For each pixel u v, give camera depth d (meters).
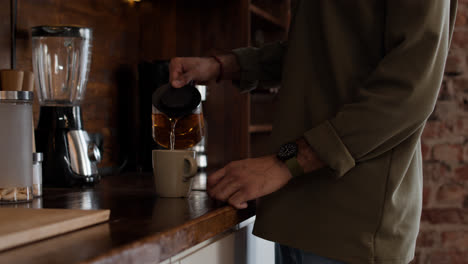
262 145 2.52
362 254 0.83
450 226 2.12
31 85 1.06
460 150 2.13
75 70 1.42
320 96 0.90
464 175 2.14
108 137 1.74
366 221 0.84
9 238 0.57
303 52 0.93
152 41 1.99
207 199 1.01
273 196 0.92
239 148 2.03
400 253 0.86
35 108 1.39
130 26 1.88
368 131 0.81
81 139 1.24
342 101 0.87
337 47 0.88
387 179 0.84
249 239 1.10
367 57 0.88
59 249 0.57
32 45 1.35
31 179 0.95
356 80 0.87
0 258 0.53
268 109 2.58
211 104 2.07
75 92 1.44
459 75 2.13
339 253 0.84
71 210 0.75
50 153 1.20
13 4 1.31
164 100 1.05
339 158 0.82
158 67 1.75
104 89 1.72
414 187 0.91
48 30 1.30
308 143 0.85
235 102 2.04
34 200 0.99
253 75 1.23
